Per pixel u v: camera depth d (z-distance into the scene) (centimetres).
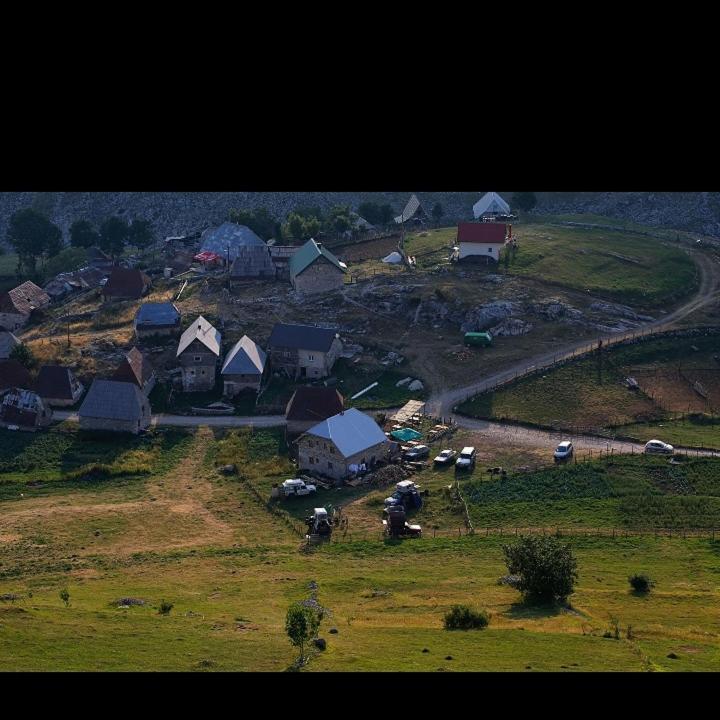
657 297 18700
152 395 16525
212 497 13100
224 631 7706
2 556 11106
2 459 14588
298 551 10850
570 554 8794
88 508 12794
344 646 7250
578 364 16175
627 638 7406
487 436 14300
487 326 17688
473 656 6956
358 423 13725
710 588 8962
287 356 16888
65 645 7150
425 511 11962
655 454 13088
